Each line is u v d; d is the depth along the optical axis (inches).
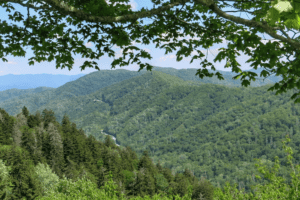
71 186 567.5
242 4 232.5
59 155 2827.3
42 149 2883.9
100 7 161.5
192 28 283.1
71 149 3029.0
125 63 273.0
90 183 541.6
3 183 1491.1
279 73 207.3
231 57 222.8
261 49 188.4
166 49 308.0
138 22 273.7
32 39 265.1
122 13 210.7
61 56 271.9
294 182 380.8
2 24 242.5
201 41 286.4
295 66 201.3
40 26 255.3
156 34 273.9
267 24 162.2
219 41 277.4
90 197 493.7
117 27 221.3
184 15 289.9
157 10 170.9
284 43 205.0
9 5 248.5
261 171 469.1
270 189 440.8
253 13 183.6
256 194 462.3
